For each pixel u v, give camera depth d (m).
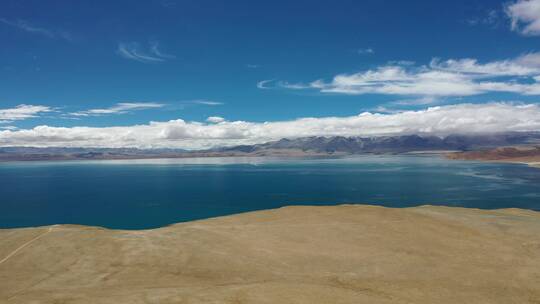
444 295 29.47
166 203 179.88
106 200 193.25
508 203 161.38
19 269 33.56
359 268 35.44
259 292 27.02
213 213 151.00
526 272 35.66
